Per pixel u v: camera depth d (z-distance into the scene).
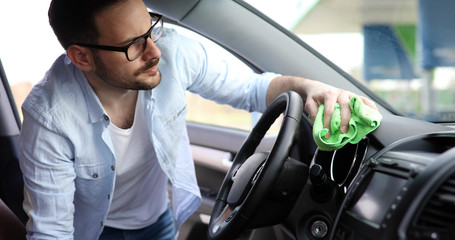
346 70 1.53
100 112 1.18
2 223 1.36
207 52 1.42
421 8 3.67
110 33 1.05
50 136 1.14
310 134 1.47
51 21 1.11
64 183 1.19
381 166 0.96
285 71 1.52
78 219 1.41
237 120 2.08
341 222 0.96
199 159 2.06
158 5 1.51
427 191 0.78
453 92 3.43
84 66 1.13
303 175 1.10
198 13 1.52
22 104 1.16
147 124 1.29
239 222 1.03
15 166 1.81
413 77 3.51
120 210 1.46
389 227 0.81
